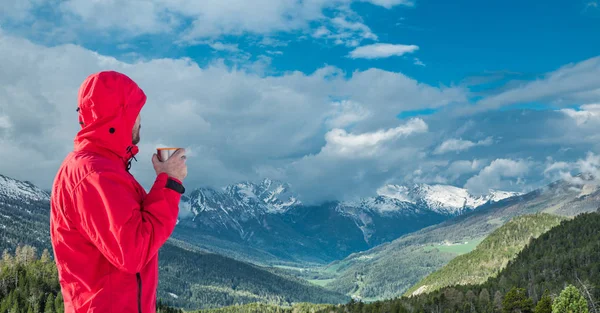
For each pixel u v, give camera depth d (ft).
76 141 13.87
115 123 13.53
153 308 13.91
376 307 646.33
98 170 12.73
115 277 12.99
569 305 290.35
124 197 12.61
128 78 14.20
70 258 12.93
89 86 13.55
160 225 13.08
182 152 14.29
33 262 607.37
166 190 13.58
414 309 591.37
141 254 12.60
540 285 614.34
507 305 412.77
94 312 12.67
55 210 13.16
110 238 12.27
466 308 556.10
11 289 542.57
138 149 14.46
